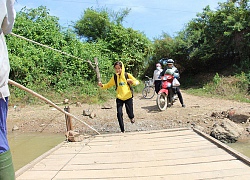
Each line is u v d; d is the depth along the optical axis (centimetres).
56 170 337
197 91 1417
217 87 1323
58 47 1327
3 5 152
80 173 322
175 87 925
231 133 575
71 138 489
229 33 1462
